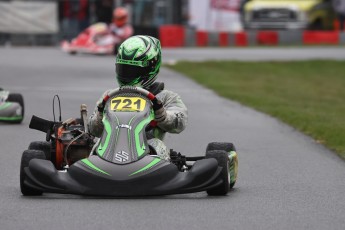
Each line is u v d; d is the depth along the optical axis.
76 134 24.72
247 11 120.81
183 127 24.08
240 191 24.41
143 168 21.59
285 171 28.81
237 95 55.44
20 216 20.31
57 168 24.55
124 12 93.88
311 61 87.25
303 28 119.56
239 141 36.50
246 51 103.12
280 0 120.75
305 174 28.20
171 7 119.00
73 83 59.69
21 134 37.03
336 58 92.69
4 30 113.62
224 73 73.81
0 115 40.16
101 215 20.31
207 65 78.81
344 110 52.59
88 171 21.56
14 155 31.44
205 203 21.97
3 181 25.83
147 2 117.00
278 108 49.28
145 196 21.94
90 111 44.50
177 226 19.39
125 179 21.39
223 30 120.38
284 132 39.62
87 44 92.62
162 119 23.11
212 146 24.38
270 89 64.56
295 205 22.36
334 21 122.06
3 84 58.31
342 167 29.88
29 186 22.00
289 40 120.25
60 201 21.94
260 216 20.73
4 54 89.94
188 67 75.94
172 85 60.91
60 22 116.06
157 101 22.94
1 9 113.25
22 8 113.75
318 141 36.94
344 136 37.47
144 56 23.61
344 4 128.75
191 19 119.19
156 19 119.00
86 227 19.19
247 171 28.72
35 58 84.06
